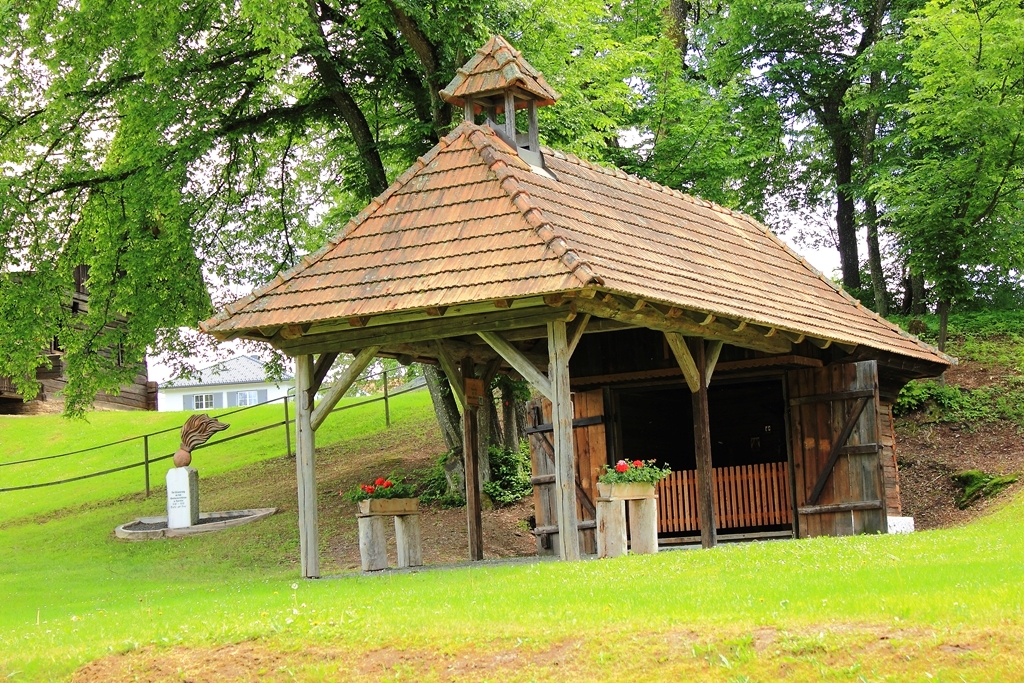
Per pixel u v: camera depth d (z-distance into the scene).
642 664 8.70
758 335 17.12
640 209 18.30
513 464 25.88
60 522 28.62
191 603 13.65
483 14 22.34
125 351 25.67
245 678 9.70
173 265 24.19
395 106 26.73
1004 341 28.94
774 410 23.97
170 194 23.03
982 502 21.89
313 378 16.06
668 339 15.45
